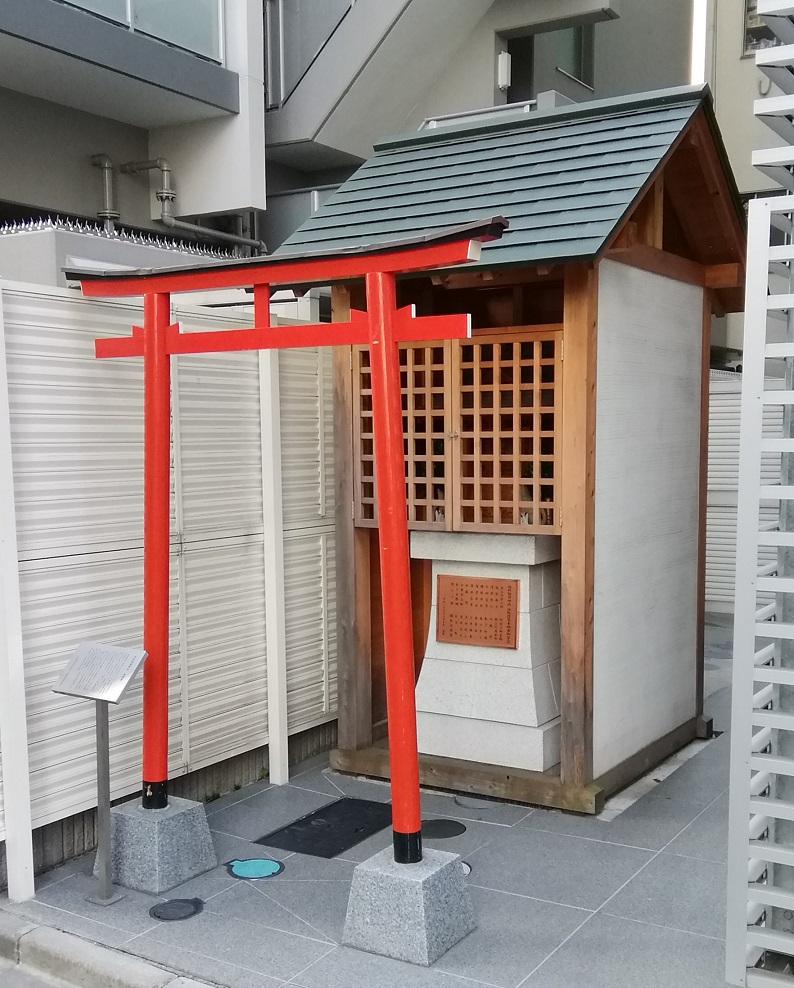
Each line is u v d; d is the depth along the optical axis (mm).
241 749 4480
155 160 8508
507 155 4688
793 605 2600
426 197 4609
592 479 4055
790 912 2691
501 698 4387
